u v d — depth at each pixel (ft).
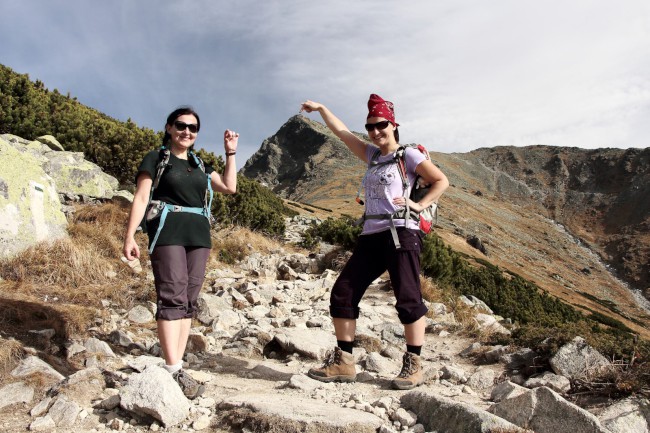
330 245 44.32
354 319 13.44
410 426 10.11
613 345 13.97
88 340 14.25
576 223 600.39
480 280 50.75
